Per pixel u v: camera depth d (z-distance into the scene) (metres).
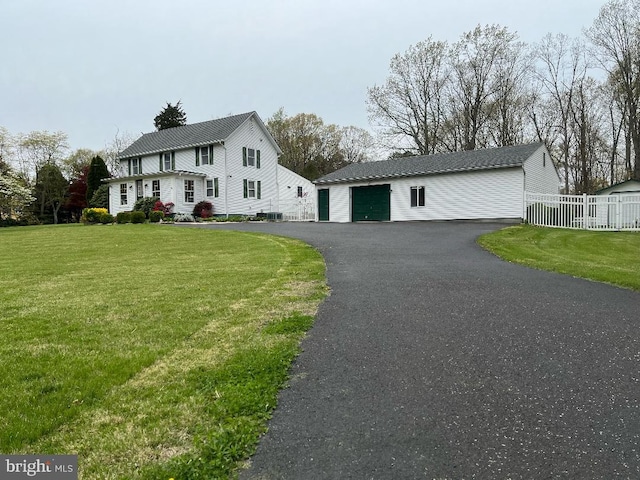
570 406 2.74
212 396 2.92
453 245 11.40
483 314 4.85
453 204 22.52
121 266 9.16
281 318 4.82
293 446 2.34
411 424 2.55
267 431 2.50
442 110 37.78
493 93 35.75
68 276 7.98
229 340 4.09
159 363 3.53
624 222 16.39
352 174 27.00
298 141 56.44
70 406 2.78
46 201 44.41
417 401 2.84
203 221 26.89
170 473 2.10
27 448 2.32
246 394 2.93
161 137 34.47
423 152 38.66
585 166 33.50
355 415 2.67
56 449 2.31
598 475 2.05
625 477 2.03
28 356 3.69
